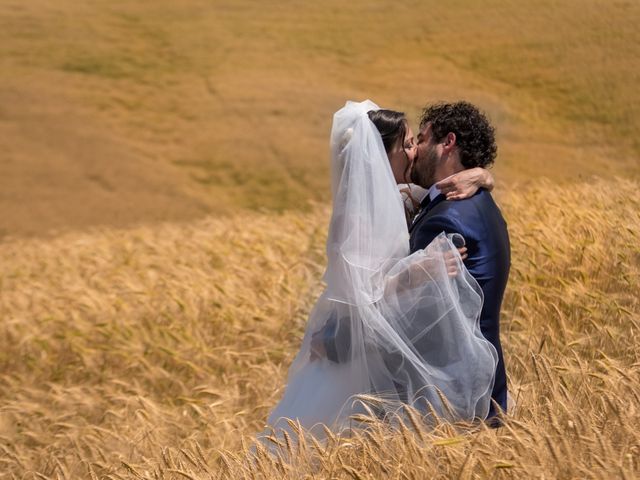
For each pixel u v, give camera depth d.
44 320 7.62
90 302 7.96
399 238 3.81
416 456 3.27
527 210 8.35
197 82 44.62
